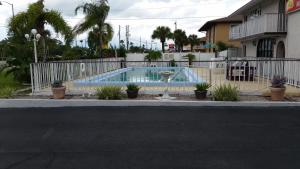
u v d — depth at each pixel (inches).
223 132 288.7
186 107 409.1
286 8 660.7
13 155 232.5
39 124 325.1
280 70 531.2
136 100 434.0
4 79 717.3
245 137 272.5
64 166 209.8
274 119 337.7
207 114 365.1
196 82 540.4
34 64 492.1
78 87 528.7
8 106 431.8
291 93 465.4
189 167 206.1
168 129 300.5
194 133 286.0
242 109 393.4
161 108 404.2
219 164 211.2
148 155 229.6
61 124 324.2
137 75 788.6
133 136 278.4
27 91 529.7
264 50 824.3
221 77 690.2
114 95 448.1
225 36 1518.2
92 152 237.3
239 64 615.2
